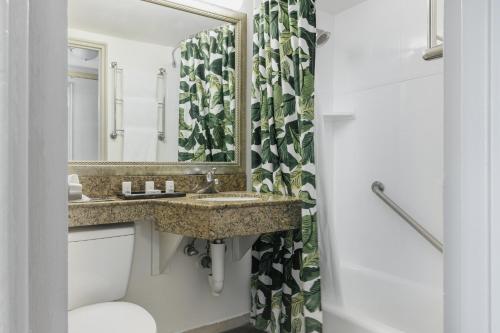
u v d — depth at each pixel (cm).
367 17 250
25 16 27
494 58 44
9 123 25
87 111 182
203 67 220
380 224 241
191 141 216
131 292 188
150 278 195
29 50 28
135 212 168
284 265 206
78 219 151
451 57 49
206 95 221
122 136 192
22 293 26
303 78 180
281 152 204
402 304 208
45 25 29
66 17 31
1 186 25
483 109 45
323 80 270
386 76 237
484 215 45
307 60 181
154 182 200
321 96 268
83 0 182
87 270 152
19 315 26
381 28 240
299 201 180
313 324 173
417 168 219
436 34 204
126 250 162
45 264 29
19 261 26
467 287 46
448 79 49
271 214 168
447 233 49
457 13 48
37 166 29
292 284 195
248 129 238
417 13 219
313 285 174
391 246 234
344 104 267
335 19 273
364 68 252
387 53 237
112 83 189
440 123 206
